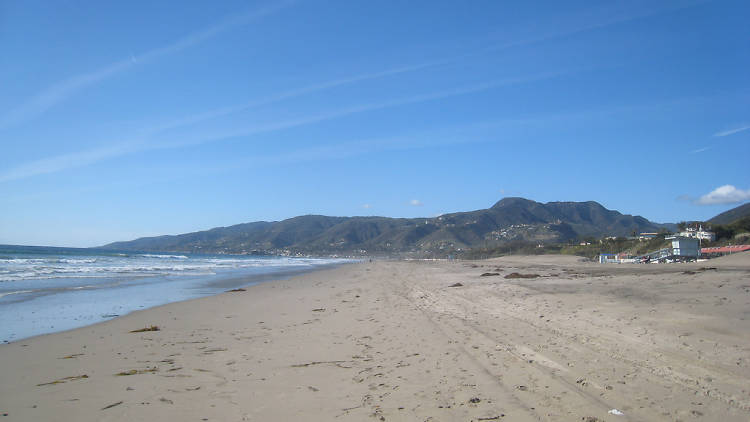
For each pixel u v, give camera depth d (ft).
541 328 30.50
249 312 45.88
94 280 86.53
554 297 44.93
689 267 98.27
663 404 15.78
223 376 21.17
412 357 24.34
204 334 32.94
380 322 36.88
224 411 16.33
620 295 42.55
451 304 46.98
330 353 25.94
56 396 17.97
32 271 105.60
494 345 26.20
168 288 76.38
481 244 611.47
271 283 92.22
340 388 19.13
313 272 149.48
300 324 37.22
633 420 14.58
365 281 94.12
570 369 20.57
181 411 16.28
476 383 19.26
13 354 26.32
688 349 21.95
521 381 19.29
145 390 18.84
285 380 20.43
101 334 33.27
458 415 15.66
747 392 16.29
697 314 29.19
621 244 240.53
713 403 15.60
